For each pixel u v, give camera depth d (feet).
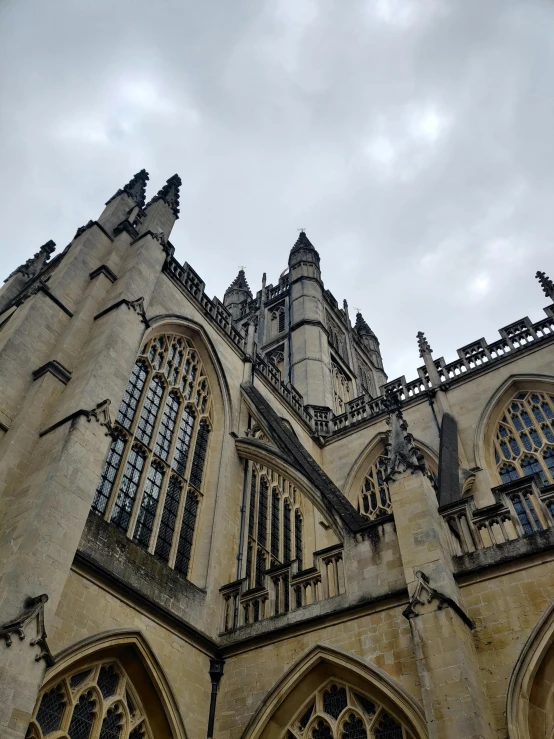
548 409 110.93
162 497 83.66
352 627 64.90
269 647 70.54
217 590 81.71
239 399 112.06
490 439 113.60
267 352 208.85
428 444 120.16
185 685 67.67
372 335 291.58
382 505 124.16
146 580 70.90
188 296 109.81
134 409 86.48
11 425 69.00
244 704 67.36
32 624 49.44
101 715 58.85
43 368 74.79
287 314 225.35
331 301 245.86
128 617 65.10
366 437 135.74
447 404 123.03
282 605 76.89
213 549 84.84
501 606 57.62
